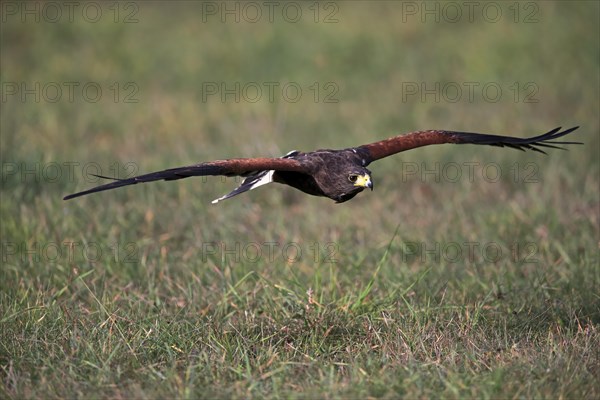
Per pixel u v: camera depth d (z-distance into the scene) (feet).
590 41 78.89
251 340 32.94
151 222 46.47
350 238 45.37
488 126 64.03
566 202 49.85
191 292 38.27
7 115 65.41
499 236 45.29
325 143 60.03
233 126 63.87
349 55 78.74
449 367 29.60
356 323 34.47
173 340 32.65
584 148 58.75
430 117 66.59
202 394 28.32
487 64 76.54
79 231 44.73
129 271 41.22
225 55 79.51
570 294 37.96
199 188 50.47
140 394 28.17
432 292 38.40
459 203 50.03
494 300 37.52
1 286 39.19
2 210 46.50
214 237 45.57
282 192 51.49
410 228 46.78
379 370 29.55
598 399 27.58
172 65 78.79
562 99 70.49
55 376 29.50
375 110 68.28
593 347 31.53
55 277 39.96
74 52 81.71
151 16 87.51
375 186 53.11
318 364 30.48
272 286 37.52
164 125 65.00
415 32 82.69
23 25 85.35
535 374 29.12
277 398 27.68
